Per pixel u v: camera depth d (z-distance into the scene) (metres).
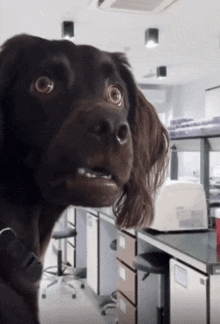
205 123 2.73
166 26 3.93
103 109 0.65
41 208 0.74
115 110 0.66
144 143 0.92
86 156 0.63
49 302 3.43
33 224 0.71
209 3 3.30
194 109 6.90
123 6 3.19
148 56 5.15
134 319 2.67
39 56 0.71
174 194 2.49
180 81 6.95
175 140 3.11
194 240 2.29
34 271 0.67
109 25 3.90
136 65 5.67
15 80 0.71
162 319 2.59
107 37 4.31
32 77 0.70
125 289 2.83
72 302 3.45
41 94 0.70
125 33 4.17
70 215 4.32
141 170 0.90
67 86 0.71
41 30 4.04
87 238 3.77
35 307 0.66
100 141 0.63
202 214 2.56
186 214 2.52
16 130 0.71
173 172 3.37
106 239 3.48
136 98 0.90
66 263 4.41
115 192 0.66
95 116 0.63
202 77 6.56
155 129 0.97
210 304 1.89
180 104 7.37
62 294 3.63
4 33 4.12
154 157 0.97
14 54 0.72
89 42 4.50
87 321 3.08
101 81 0.75
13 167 0.69
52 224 0.78
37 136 0.69
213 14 3.57
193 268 2.03
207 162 2.77
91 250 3.63
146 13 3.38
